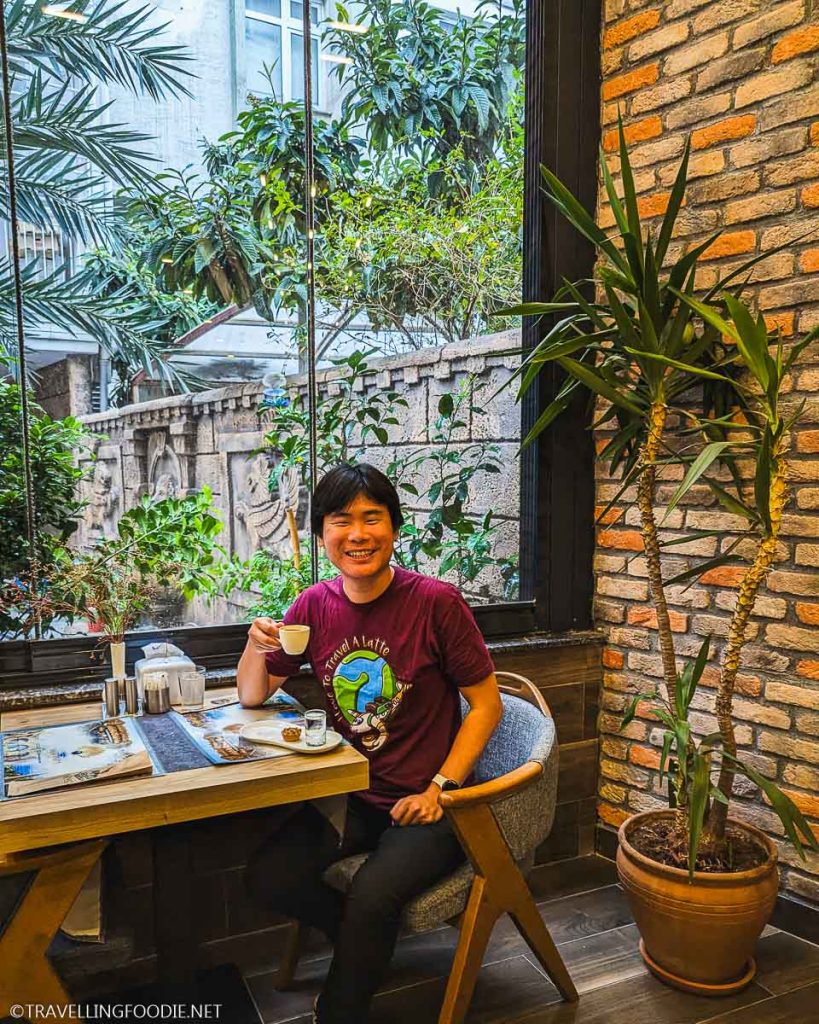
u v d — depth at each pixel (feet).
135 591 6.00
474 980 5.36
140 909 6.57
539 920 5.85
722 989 6.28
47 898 4.46
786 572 7.09
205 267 7.63
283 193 8.00
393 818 5.37
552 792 5.77
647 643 8.38
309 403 8.27
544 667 8.50
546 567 8.71
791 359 5.75
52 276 6.84
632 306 7.29
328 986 4.95
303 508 8.25
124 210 7.18
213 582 7.53
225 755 4.88
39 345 6.78
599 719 8.89
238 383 7.85
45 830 4.08
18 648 6.36
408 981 6.57
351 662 5.82
